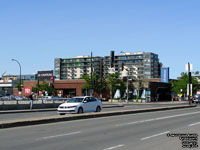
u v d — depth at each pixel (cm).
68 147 1028
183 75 8681
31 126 1695
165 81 8994
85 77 7838
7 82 13925
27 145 1070
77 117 2120
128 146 1045
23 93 9725
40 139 1212
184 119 2169
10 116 2716
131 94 7931
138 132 1433
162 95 8700
